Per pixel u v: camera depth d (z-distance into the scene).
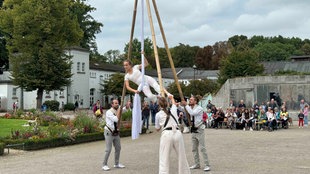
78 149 18.48
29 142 18.12
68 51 59.69
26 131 20.45
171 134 9.51
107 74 70.75
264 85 39.19
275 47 109.75
